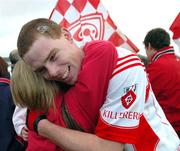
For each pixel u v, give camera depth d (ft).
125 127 5.34
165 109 13.35
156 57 13.96
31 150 5.90
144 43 14.51
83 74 5.43
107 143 5.37
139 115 5.42
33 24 5.38
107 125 5.37
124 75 5.38
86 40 9.20
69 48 5.43
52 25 5.43
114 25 9.54
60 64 5.33
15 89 5.62
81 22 9.20
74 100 5.50
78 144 5.40
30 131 5.95
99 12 9.38
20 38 5.38
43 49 5.25
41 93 5.54
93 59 5.46
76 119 5.49
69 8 9.18
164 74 13.21
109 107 5.40
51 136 5.56
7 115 11.74
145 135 5.64
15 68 5.69
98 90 5.40
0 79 12.16
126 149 5.63
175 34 12.22
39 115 5.77
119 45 9.62
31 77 5.55
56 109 5.60
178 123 13.33
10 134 11.75
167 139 5.77
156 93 13.41
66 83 5.58
